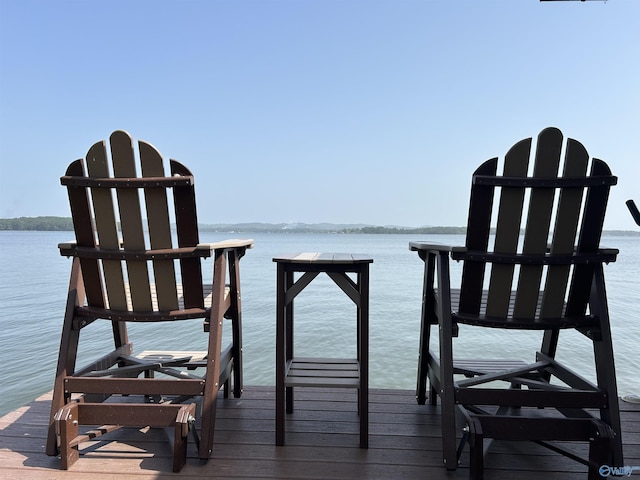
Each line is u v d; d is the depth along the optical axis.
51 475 1.90
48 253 38.19
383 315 9.99
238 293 2.73
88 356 6.51
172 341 7.33
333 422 2.49
